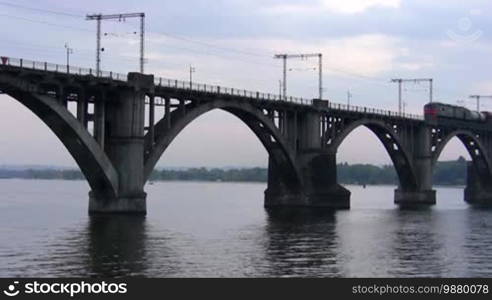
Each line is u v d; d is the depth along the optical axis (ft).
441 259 165.48
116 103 262.47
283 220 277.03
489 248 187.52
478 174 531.50
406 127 449.48
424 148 458.91
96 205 265.13
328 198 361.10
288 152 348.59
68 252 165.48
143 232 212.23
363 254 171.73
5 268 141.79
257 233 218.79
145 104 269.03
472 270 149.79
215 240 195.52
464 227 255.70
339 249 180.34
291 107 349.20
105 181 257.96
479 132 526.16
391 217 306.96
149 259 155.94
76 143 247.91
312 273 141.90
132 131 261.03
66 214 289.53
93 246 176.55
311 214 316.40
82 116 246.68
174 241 190.08
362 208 384.06
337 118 381.60
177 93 280.92
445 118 476.54
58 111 235.20
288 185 363.15
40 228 221.46
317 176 361.71
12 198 486.38
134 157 261.85
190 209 356.79
